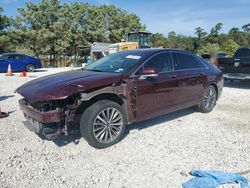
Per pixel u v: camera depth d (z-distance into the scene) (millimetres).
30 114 4273
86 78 4457
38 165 3828
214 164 3875
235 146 4539
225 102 7812
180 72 5648
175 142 4703
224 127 5516
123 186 3330
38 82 4754
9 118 5914
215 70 6699
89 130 4246
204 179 3375
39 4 33906
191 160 4008
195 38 53719
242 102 7820
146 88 4898
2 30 33250
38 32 31812
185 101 5840
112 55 5812
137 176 3557
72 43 34562
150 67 5062
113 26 40094
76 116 4262
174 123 5742
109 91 4398
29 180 3449
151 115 5125
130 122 4801
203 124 5699
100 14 38344
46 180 3455
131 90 4676
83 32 35156
